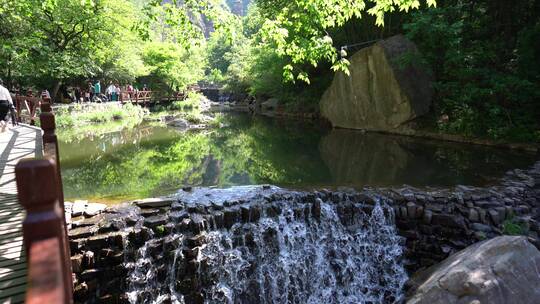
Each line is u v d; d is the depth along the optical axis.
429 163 9.22
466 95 11.09
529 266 4.16
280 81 23.30
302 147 11.98
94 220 5.08
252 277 5.53
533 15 12.29
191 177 8.15
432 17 11.49
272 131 15.77
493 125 11.16
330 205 6.05
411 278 5.54
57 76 16.55
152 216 5.31
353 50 17.83
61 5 15.79
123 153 10.93
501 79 10.56
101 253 4.63
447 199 6.18
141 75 28.77
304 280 5.80
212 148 11.90
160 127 16.91
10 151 7.05
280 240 5.70
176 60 31.56
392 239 5.96
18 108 11.47
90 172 8.59
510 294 3.97
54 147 3.10
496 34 12.77
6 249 3.77
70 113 17.44
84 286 4.41
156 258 4.93
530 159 9.23
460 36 12.52
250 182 7.68
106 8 17.08
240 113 25.42
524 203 6.21
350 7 5.83
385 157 10.12
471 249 4.74
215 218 5.40
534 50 10.85
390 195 6.30
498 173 8.06
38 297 0.94
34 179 1.20
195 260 5.11
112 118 19.25
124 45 20.41
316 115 20.20
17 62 14.99
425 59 12.40
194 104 30.23
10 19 13.86
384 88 13.74
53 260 1.09
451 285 4.15
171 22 6.81
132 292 4.77
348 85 15.51
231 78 38.69
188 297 5.09
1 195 5.00
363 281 5.92
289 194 6.14
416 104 13.02
